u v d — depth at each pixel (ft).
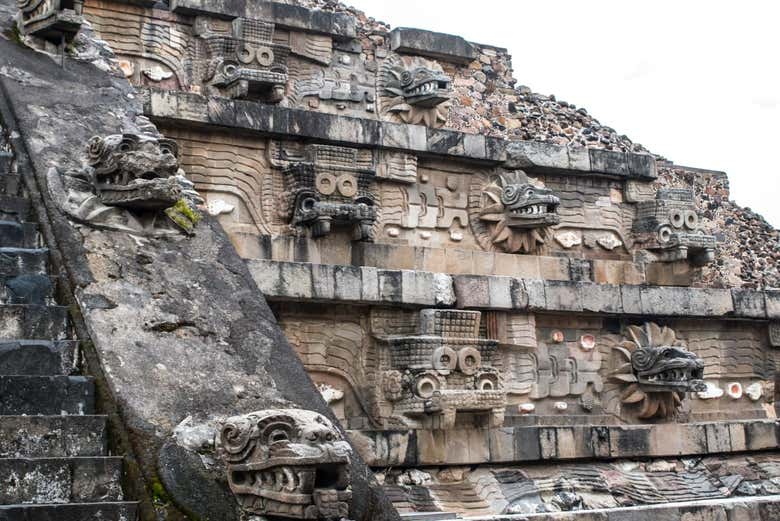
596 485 47.34
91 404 23.82
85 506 21.27
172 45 49.14
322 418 22.58
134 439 22.97
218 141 46.80
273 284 42.70
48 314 25.31
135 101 34.78
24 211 28.63
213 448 23.25
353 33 53.11
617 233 56.65
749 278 67.26
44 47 35.17
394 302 45.27
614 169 55.93
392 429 43.80
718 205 68.23
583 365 51.47
